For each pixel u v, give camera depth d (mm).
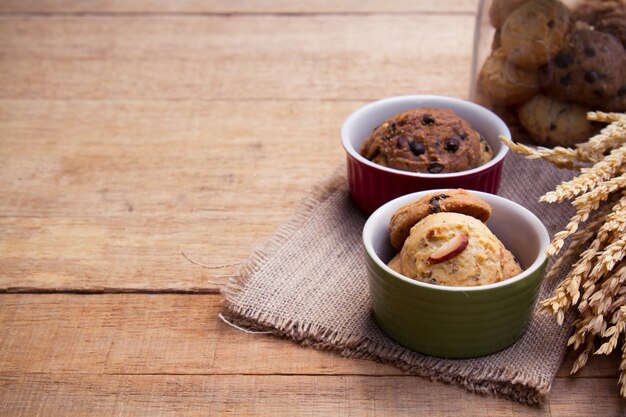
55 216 767
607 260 616
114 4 1032
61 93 900
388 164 724
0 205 778
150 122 863
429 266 637
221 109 877
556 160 706
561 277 693
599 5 752
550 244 634
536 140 779
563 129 763
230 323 679
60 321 686
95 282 712
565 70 750
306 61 937
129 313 689
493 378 635
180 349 666
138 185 794
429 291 620
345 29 984
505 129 737
